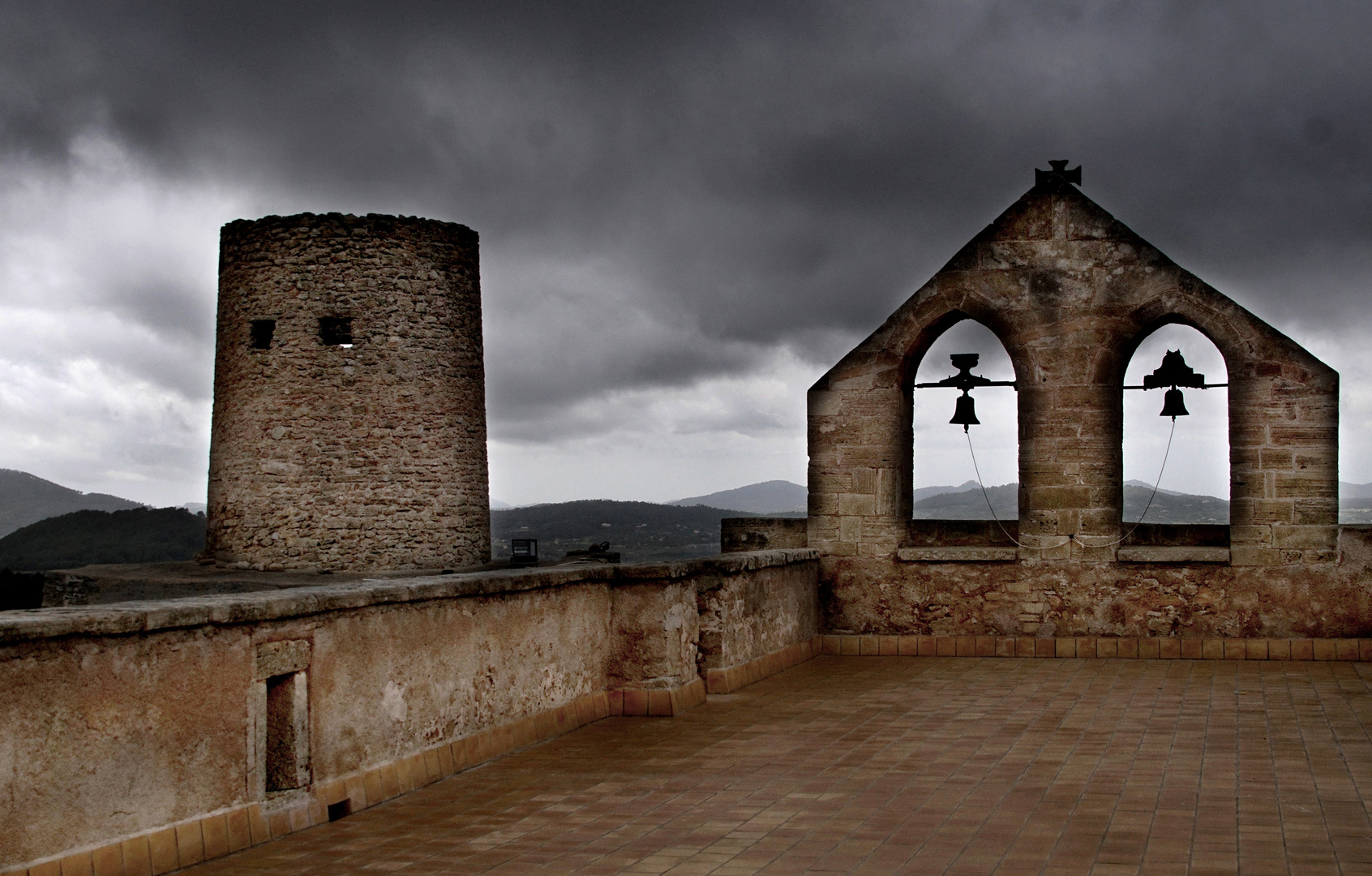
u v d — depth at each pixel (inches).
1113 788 333.1
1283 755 372.2
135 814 263.4
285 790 303.6
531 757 385.1
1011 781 342.6
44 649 245.3
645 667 455.8
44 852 243.4
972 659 612.1
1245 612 598.9
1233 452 604.1
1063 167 630.5
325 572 1348.4
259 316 1375.5
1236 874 257.1
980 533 666.2
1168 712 449.4
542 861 276.4
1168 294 612.1
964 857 272.2
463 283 1433.3
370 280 1370.6
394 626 342.3
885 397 641.6
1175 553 605.0
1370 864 263.1
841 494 644.7
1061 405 622.5
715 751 389.1
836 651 637.9
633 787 343.9
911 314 639.8
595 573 449.4
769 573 562.9
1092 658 609.0
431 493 1387.8
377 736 333.7
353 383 1363.2
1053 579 620.4
